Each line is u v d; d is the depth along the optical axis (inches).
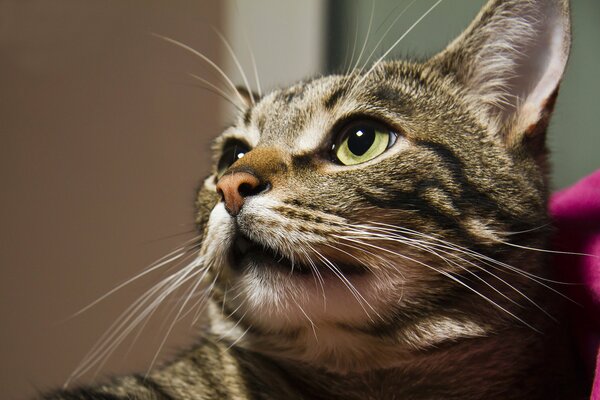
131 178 24.0
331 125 13.3
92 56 23.8
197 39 23.9
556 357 13.7
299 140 13.4
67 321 23.9
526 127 13.9
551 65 13.9
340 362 13.2
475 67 14.2
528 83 14.1
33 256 24.0
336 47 23.8
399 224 12.6
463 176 13.1
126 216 24.0
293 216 12.4
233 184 12.6
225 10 24.0
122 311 23.7
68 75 23.8
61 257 24.0
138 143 24.0
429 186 12.8
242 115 15.5
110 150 24.0
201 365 14.7
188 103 23.9
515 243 13.1
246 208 12.5
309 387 13.8
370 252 12.4
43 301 24.0
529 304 13.3
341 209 12.5
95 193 24.0
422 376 13.3
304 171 12.9
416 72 14.1
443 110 13.6
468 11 22.0
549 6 13.8
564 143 23.5
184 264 16.7
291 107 14.0
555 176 23.3
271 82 23.9
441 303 12.8
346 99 13.5
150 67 23.9
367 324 12.6
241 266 12.9
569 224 14.3
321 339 13.0
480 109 14.0
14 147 23.8
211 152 16.3
